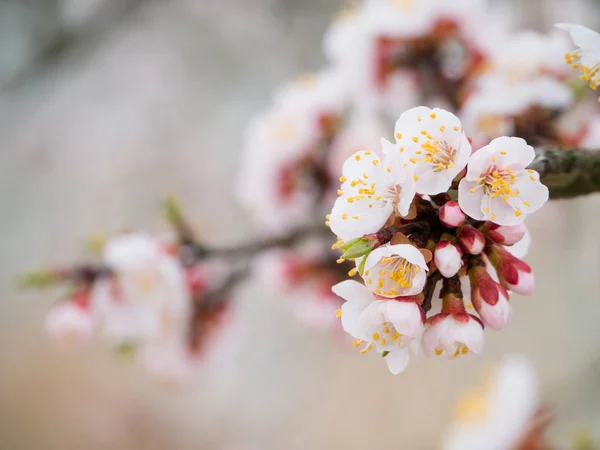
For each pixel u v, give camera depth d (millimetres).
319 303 817
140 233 716
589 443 733
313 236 727
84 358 1550
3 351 1584
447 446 790
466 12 683
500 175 426
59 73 1872
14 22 1883
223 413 1449
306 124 799
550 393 1197
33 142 1781
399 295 426
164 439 1449
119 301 678
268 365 1479
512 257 439
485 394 767
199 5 1845
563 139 586
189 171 1638
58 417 1495
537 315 1328
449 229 433
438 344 434
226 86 1729
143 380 1508
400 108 757
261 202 828
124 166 1688
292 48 1700
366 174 434
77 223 1643
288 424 1417
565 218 1341
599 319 1255
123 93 1794
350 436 1371
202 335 730
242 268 758
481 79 630
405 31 687
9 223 1698
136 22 1881
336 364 1461
